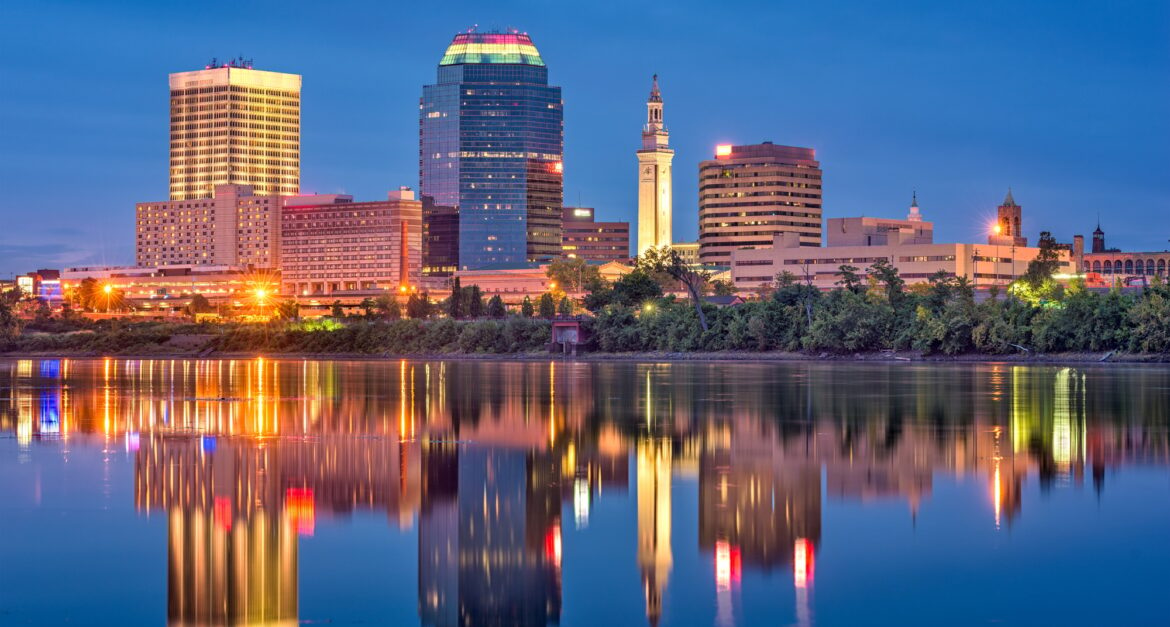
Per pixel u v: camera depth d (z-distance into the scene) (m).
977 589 44.12
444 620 42.03
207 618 42.59
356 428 94.62
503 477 68.50
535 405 115.12
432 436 88.56
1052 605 42.19
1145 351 199.12
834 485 64.56
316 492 64.31
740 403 115.00
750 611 42.12
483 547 51.59
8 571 48.09
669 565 48.03
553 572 47.44
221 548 52.00
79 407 116.88
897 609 42.03
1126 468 69.56
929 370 179.75
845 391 130.25
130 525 56.31
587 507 59.56
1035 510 57.19
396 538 53.56
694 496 61.91
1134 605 42.09
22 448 82.44
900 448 79.00
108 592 45.62
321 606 43.88
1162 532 52.31
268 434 90.56
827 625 40.59
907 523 54.56
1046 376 158.75
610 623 41.31
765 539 51.91
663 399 121.19
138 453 79.56
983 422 94.75
